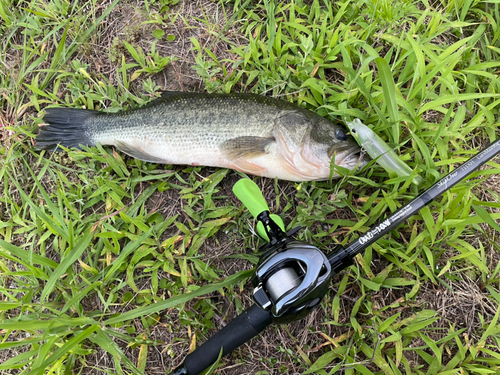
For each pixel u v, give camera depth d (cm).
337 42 48
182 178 48
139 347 45
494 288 44
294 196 47
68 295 44
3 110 51
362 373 41
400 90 47
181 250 45
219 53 51
